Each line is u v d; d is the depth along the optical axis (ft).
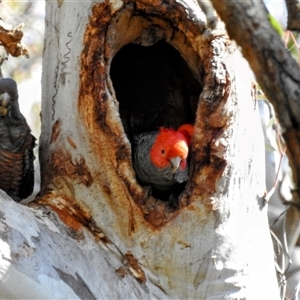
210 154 28.22
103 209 29.50
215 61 28.58
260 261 29.84
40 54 54.49
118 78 36.19
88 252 28.35
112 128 28.76
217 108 28.12
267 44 14.83
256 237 29.96
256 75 15.10
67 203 29.66
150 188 32.65
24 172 32.76
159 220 28.99
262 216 30.73
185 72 34.53
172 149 31.04
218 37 29.09
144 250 29.22
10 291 24.67
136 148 33.30
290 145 15.03
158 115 36.73
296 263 38.60
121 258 29.17
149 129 36.94
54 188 30.04
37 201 29.66
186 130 32.68
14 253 25.27
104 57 29.07
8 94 31.32
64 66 30.50
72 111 29.78
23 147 31.91
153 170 31.76
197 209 28.60
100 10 29.22
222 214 28.73
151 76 35.91
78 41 29.81
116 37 29.81
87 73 28.99
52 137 30.99
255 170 30.27
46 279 25.54
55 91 31.42
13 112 31.68
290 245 36.42
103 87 28.78
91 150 29.30
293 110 14.84
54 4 32.53
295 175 15.12
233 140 28.63
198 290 28.99
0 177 32.27
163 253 29.04
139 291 28.63
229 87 28.35
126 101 36.88
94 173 29.40
